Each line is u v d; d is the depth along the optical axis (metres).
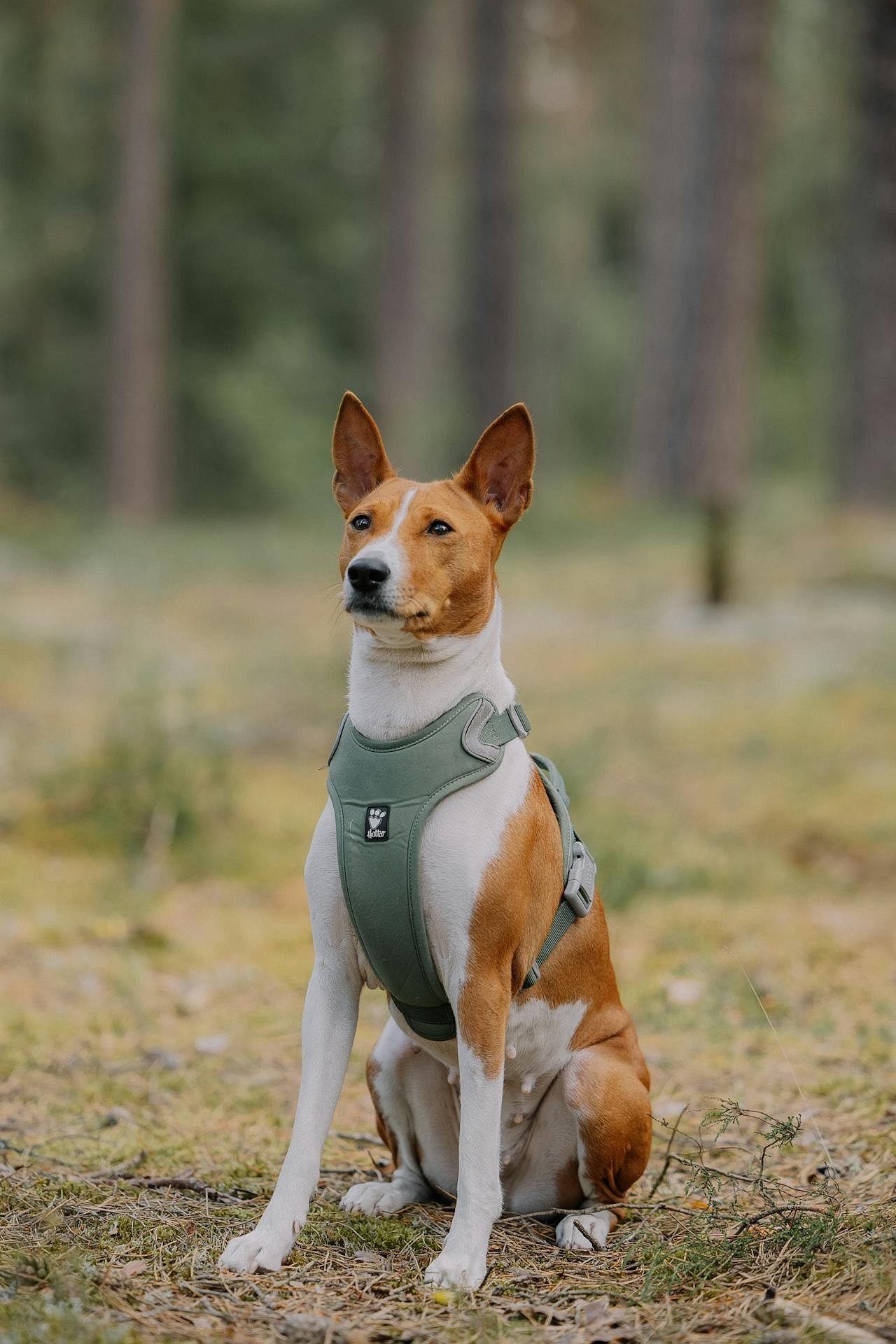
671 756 10.97
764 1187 4.41
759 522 20.45
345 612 4.23
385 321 35.31
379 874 4.02
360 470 4.66
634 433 26.75
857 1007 6.48
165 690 11.24
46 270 33.41
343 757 4.21
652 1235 4.24
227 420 31.81
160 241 30.78
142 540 22.23
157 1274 3.83
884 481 22.23
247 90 34.44
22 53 33.12
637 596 16.55
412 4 32.84
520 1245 4.25
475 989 4.00
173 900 8.28
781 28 28.17
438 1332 3.53
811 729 11.31
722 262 23.62
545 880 4.28
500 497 4.43
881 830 9.23
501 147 27.72
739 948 7.40
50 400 33.78
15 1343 3.24
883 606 15.08
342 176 36.44
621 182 43.41
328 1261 4.03
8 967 7.03
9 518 24.14
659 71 26.70
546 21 35.25
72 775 9.48
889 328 21.91
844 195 26.33
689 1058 6.00
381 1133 4.74
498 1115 4.01
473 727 4.12
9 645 13.82
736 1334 3.48
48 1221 4.08
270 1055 6.06
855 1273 3.73
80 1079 5.69
